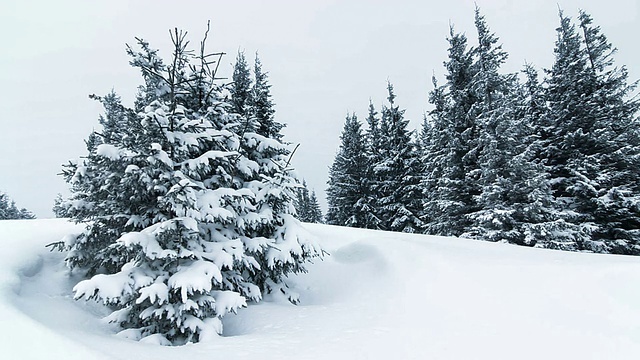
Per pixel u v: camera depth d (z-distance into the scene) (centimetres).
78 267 855
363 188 3061
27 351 393
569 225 1767
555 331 573
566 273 784
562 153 2114
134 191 738
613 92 2073
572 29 2208
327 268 1198
